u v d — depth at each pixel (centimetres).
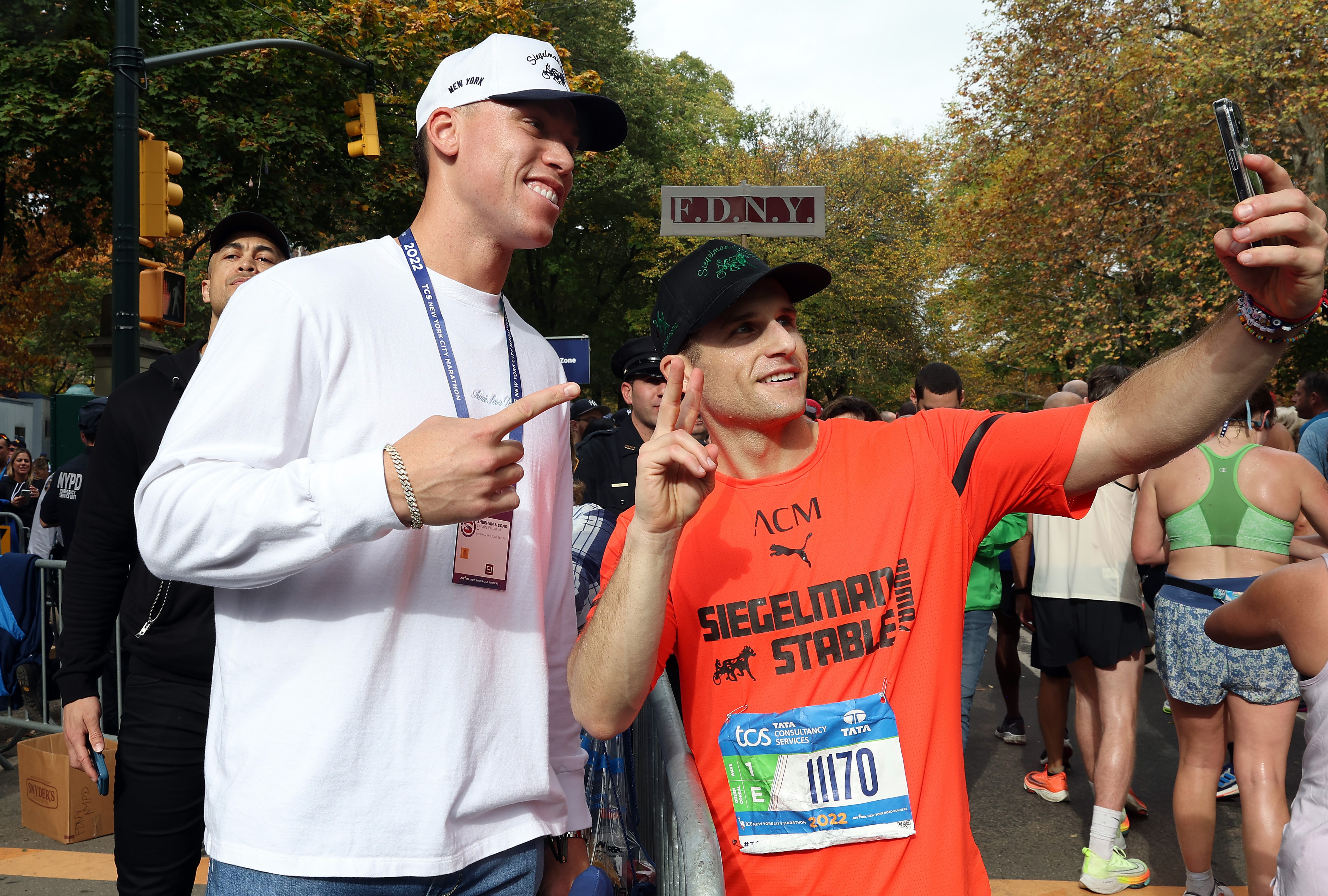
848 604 160
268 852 129
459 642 141
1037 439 160
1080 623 394
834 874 154
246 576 125
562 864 175
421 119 161
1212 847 394
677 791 149
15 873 384
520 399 161
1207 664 325
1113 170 2027
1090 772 431
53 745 436
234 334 135
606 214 2770
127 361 737
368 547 135
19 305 2502
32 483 1281
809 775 156
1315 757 201
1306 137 1841
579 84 1747
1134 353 2300
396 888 135
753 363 164
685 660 166
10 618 483
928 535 161
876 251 2872
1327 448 659
